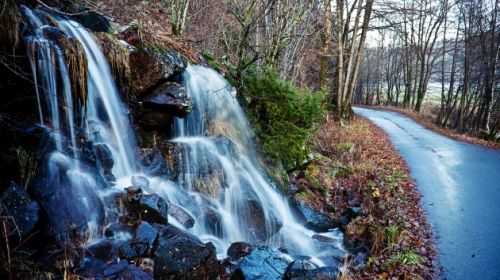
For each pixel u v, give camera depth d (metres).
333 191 9.61
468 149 17.03
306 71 20.34
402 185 10.61
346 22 20.81
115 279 4.03
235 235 6.73
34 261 3.89
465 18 29.19
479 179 11.80
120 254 4.54
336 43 20.89
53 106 5.11
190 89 7.71
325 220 8.09
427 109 44.47
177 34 9.30
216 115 8.27
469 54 29.00
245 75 9.34
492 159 15.04
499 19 25.53
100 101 6.00
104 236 4.81
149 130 6.81
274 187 8.23
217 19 12.19
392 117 30.58
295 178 9.34
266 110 9.24
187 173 6.74
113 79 6.34
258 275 5.07
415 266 6.16
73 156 5.07
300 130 9.34
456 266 6.33
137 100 6.64
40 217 4.16
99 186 5.17
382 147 15.79
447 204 9.35
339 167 10.95
